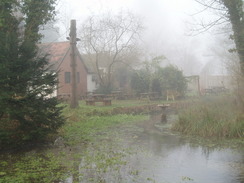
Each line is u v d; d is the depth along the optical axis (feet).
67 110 56.24
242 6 46.57
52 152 29.09
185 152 29.63
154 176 21.94
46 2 39.22
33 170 23.06
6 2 33.37
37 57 30.48
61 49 99.30
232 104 46.06
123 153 29.17
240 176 21.94
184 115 43.80
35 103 27.84
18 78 27.25
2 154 27.45
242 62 46.32
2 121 28.07
